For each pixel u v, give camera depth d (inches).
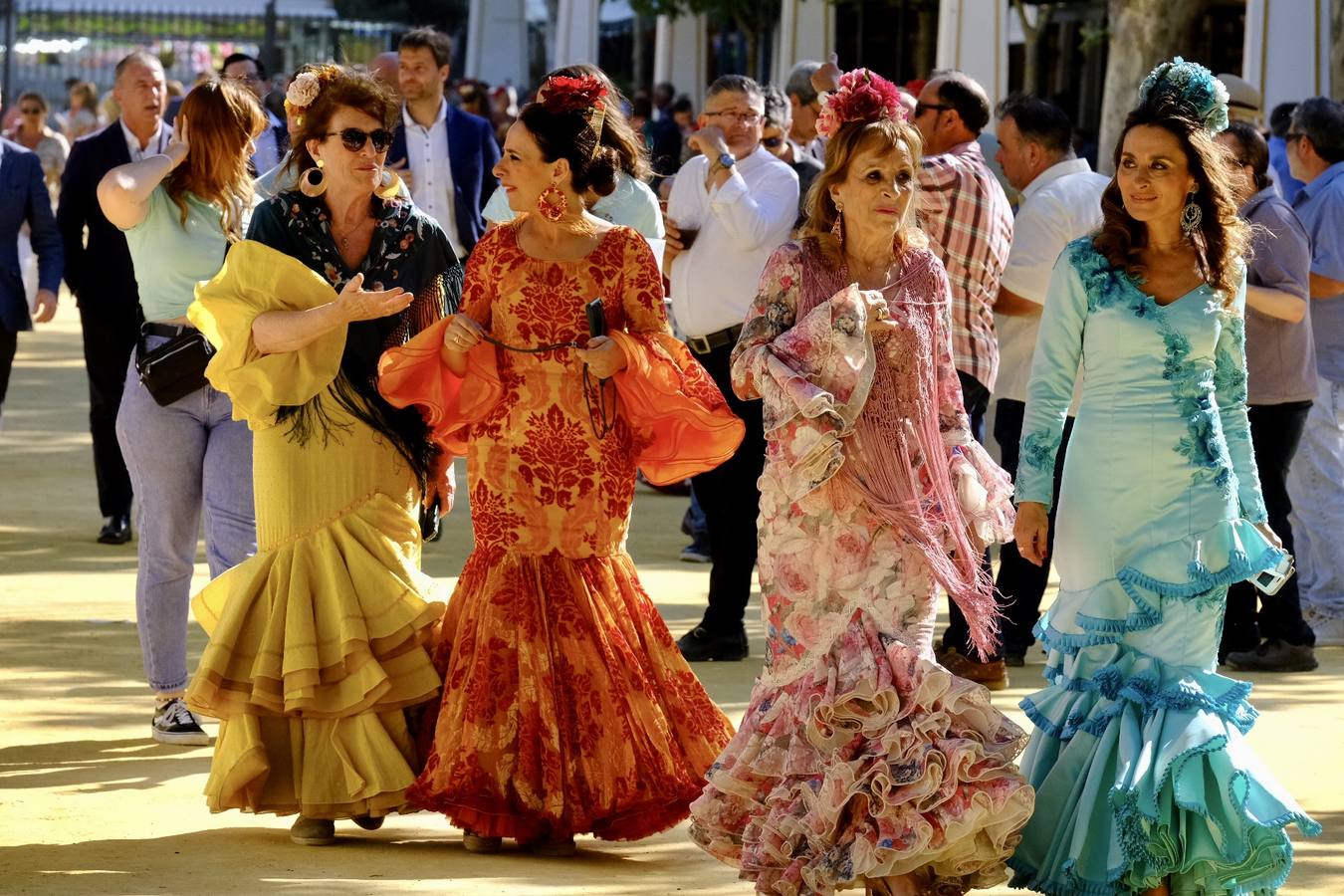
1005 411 397.7
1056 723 236.1
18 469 632.4
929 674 225.6
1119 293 237.9
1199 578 231.8
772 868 228.8
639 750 262.7
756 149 390.6
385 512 270.2
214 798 261.1
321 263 274.2
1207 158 234.4
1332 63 671.1
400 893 237.0
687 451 274.2
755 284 380.5
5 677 359.9
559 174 264.2
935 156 361.4
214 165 314.3
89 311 490.9
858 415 235.0
